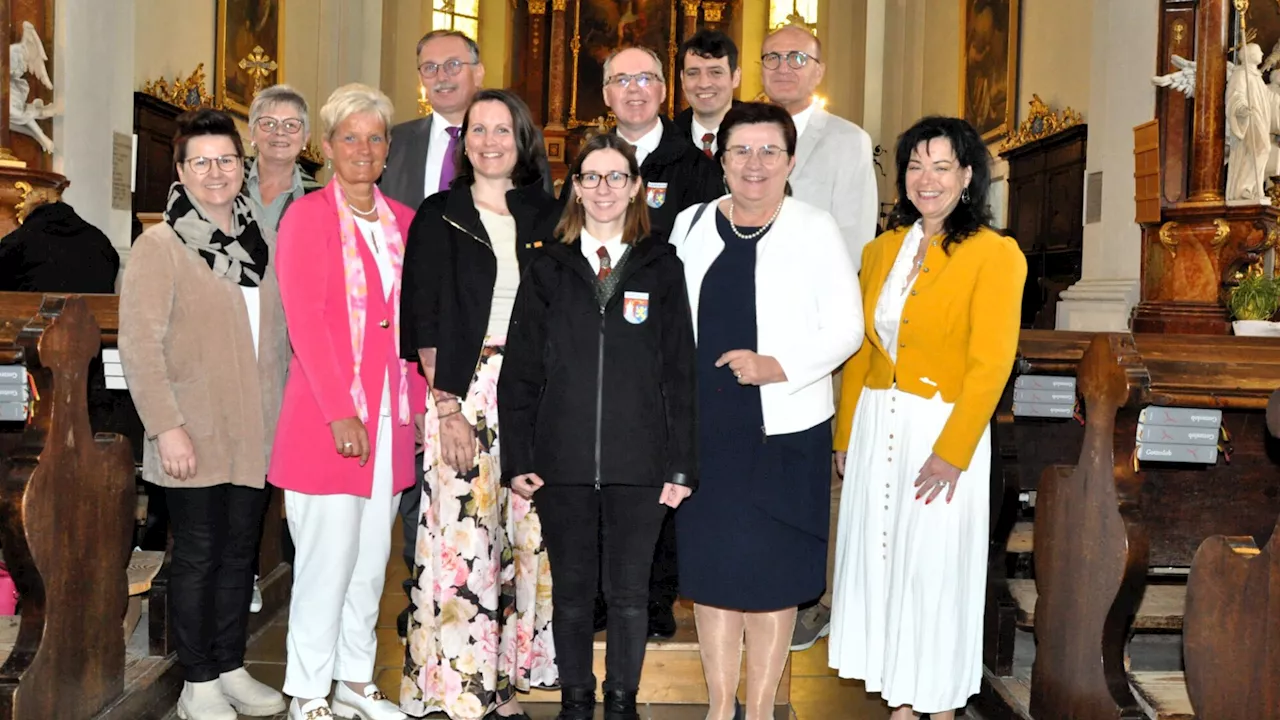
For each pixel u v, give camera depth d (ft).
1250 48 22.43
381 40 45.32
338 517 9.27
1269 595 7.97
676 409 8.68
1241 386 9.12
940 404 9.09
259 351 9.65
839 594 9.80
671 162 10.42
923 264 9.16
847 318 9.00
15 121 22.09
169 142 29.55
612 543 8.86
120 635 9.83
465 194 9.26
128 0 25.58
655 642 10.72
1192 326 23.00
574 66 50.75
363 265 9.41
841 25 48.37
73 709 9.10
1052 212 31.42
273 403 9.73
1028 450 11.83
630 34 50.62
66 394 8.99
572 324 8.68
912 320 9.11
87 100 23.98
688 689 10.77
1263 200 22.40
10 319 9.26
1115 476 9.02
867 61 45.93
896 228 9.64
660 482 8.71
